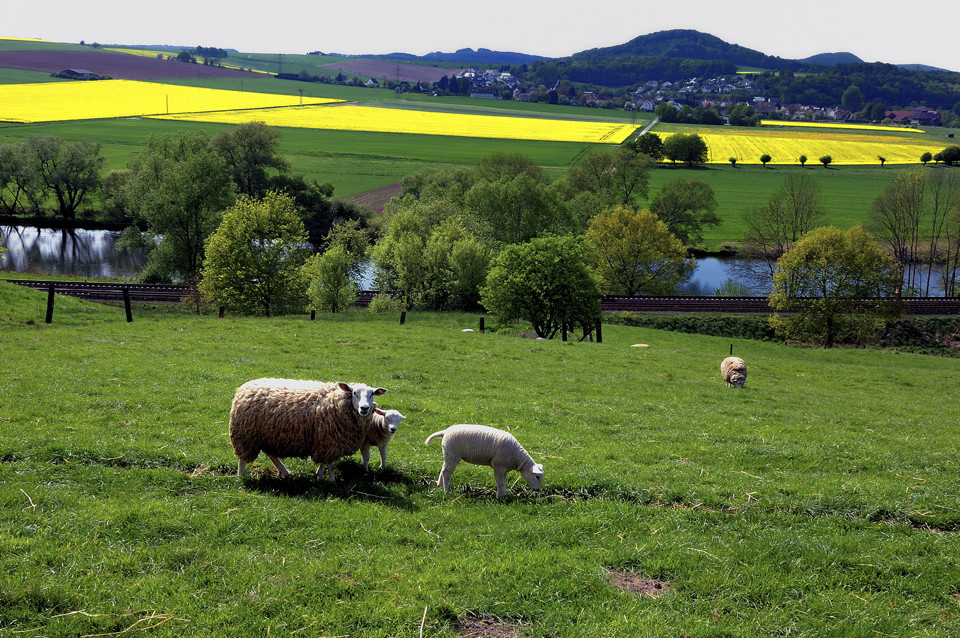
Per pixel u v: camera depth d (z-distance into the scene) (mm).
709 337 55344
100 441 14195
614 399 23625
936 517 13469
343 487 13102
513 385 24656
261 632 8500
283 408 12648
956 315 73688
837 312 68312
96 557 9836
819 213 110250
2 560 9477
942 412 27078
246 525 11148
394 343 31641
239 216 57406
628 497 13812
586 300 49562
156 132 175500
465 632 8898
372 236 108375
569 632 8906
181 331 30969
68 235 106000
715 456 17062
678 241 91562
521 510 12805
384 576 9906
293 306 59031
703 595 10180
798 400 27031
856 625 9547
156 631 8398
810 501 13875
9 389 18047
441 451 15781
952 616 9969
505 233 101125
